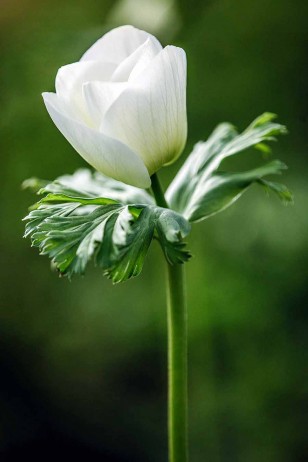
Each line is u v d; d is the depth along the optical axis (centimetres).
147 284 105
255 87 109
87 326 109
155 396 109
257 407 97
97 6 111
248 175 53
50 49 106
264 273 98
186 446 51
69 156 107
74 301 109
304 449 95
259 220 96
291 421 96
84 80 50
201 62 109
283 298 99
